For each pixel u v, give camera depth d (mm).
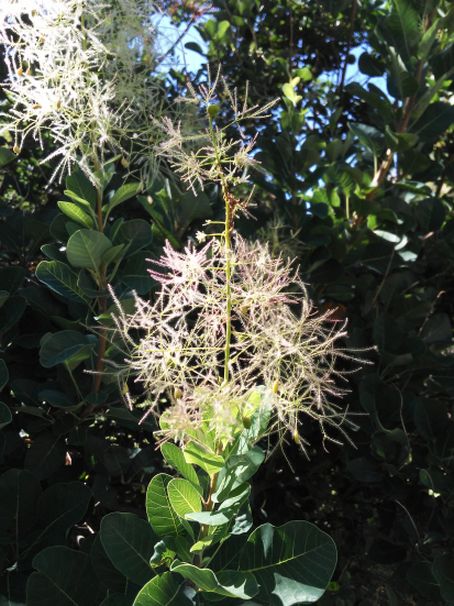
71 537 3135
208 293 1686
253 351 1837
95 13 2385
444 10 3756
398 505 3514
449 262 4266
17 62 2793
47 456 2861
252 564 1813
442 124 3736
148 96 2635
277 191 3887
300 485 3820
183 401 1587
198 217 3326
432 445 3260
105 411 2928
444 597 2789
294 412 1708
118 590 2006
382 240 3984
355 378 3660
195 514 1657
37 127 2367
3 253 3566
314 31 5391
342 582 3773
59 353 2562
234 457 1629
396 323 3650
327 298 3988
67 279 2664
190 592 1752
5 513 2484
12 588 2375
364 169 4406
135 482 3457
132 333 2826
